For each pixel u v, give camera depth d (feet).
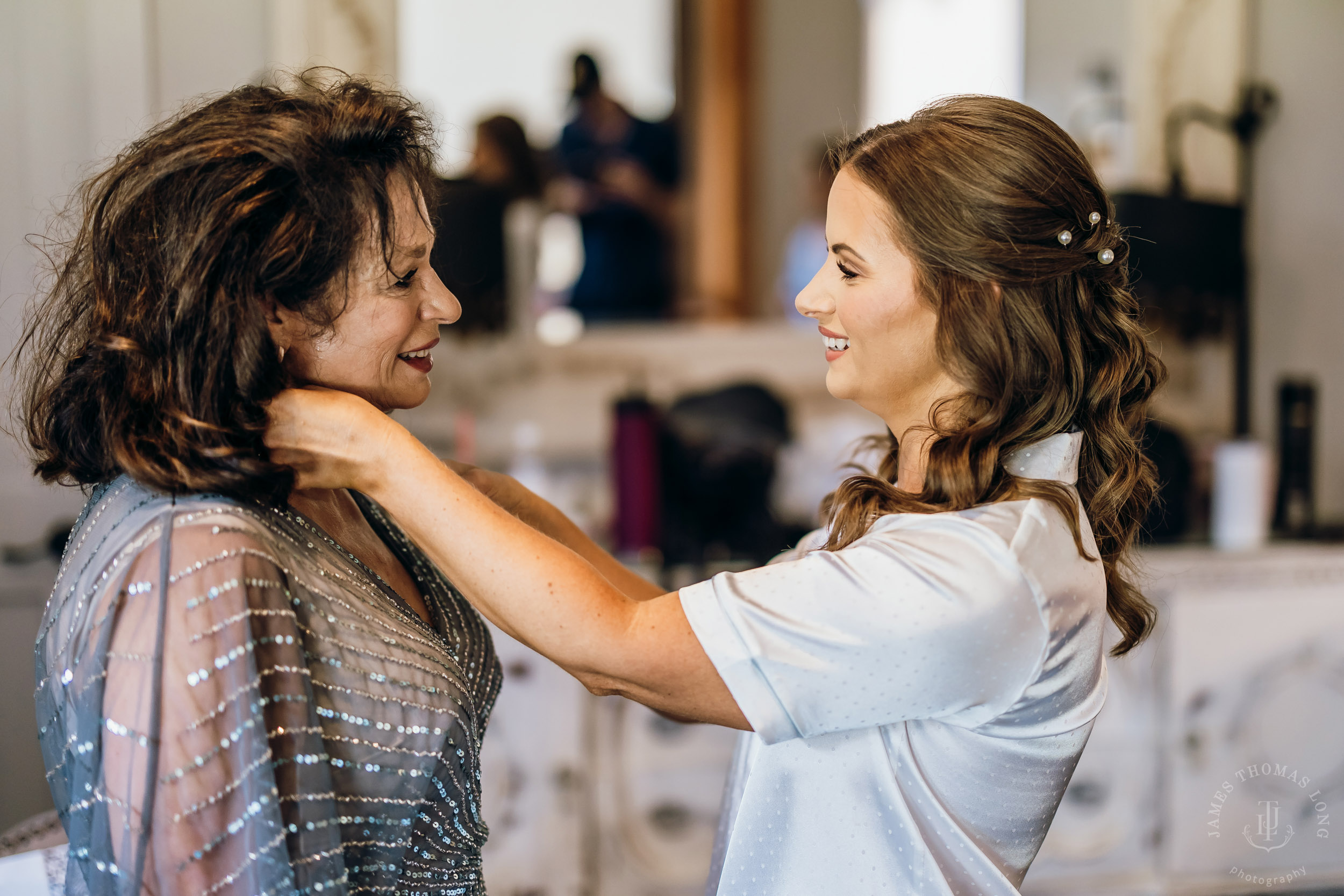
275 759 2.27
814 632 2.52
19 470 6.26
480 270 7.27
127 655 2.18
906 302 2.75
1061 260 2.69
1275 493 7.11
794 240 8.73
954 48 8.33
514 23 8.00
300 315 2.49
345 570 2.61
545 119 8.14
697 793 6.15
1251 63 7.34
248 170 2.33
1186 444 6.83
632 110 8.39
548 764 6.00
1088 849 6.43
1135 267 6.14
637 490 6.38
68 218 3.03
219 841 2.18
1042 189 2.67
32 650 6.35
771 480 6.64
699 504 6.52
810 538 3.52
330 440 2.48
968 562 2.54
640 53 8.48
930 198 2.67
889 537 2.63
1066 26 7.39
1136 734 6.42
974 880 2.73
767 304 8.83
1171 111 7.25
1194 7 7.20
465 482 2.57
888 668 2.51
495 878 5.99
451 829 2.79
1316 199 7.49
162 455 2.26
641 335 7.77
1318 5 7.34
